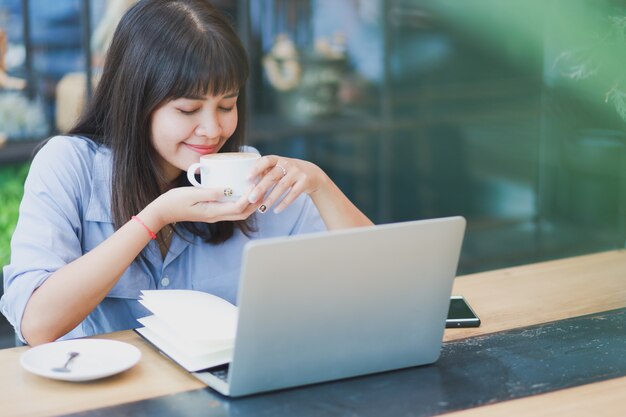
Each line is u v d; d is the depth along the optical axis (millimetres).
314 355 1218
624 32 1722
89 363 1278
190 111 1518
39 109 3598
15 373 1276
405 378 1263
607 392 1206
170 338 1348
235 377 1172
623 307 1587
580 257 1940
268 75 4211
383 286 1226
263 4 4152
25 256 1504
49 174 1603
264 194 1453
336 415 1132
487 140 4723
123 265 1456
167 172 1666
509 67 4652
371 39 4402
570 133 4613
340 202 1682
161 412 1144
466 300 1628
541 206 4836
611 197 4559
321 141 4379
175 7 1511
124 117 1558
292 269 1145
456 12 4523
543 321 1513
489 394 1200
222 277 1722
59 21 3602
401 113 4527
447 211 4715
